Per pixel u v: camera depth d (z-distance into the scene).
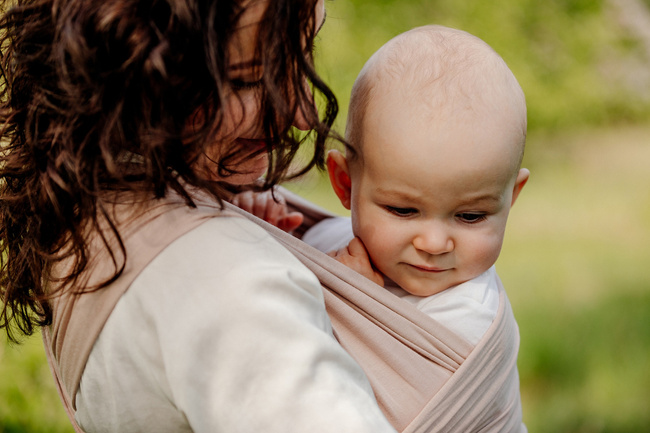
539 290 4.20
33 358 2.86
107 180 0.98
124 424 0.98
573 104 6.55
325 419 0.86
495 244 1.25
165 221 0.96
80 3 0.90
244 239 0.96
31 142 0.99
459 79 1.19
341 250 1.31
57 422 2.75
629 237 4.86
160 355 0.92
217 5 0.91
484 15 6.61
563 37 6.87
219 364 0.89
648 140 6.38
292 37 0.95
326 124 1.05
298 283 0.96
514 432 1.29
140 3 0.89
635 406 3.31
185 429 0.98
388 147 1.18
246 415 0.87
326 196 4.71
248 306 0.89
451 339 1.13
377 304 1.11
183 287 0.92
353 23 5.80
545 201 5.40
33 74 0.98
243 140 1.02
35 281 1.09
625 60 6.89
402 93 1.19
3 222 1.14
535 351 3.62
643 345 3.70
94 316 0.97
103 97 0.90
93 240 0.99
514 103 1.21
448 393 1.11
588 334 3.77
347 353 0.99
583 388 3.42
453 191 1.17
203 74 0.92
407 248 1.23
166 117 0.91
